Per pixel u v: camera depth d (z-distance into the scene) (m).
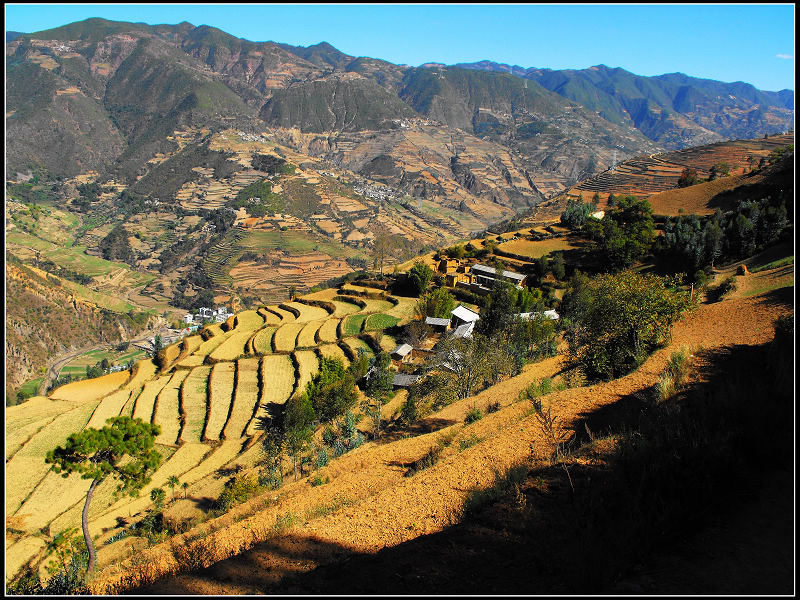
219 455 50.34
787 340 14.58
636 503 7.52
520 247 104.19
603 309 23.84
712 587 5.71
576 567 6.36
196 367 77.19
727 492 7.89
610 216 105.06
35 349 143.75
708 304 38.41
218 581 8.48
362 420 44.69
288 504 15.10
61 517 41.94
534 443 14.34
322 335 80.12
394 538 9.91
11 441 58.34
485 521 9.55
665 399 14.28
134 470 21.94
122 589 11.16
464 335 65.50
